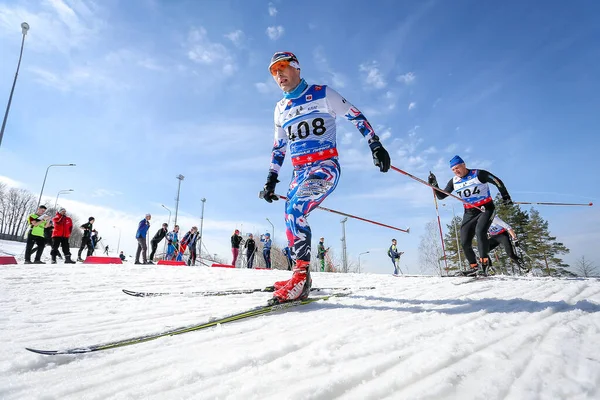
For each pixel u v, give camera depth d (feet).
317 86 9.02
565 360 3.80
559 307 7.02
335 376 3.36
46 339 4.92
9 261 27.89
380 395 3.01
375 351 4.21
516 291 10.05
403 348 4.33
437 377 3.35
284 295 7.45
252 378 3.38
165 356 4.13
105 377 3.43
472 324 5.53
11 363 3.71
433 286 11.71
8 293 9.77
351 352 4.13
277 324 5.82
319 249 50.78
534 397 2.92
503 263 87.51
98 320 6.23
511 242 18.79
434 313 6.63
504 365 3.67
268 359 4.04
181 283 13.14
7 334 5.18
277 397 2.94
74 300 8.55
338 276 17.19
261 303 7.98
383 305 7.69
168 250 46.19
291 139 9.16
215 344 4.63
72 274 16.33
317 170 8.57
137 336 4.97
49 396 2.97
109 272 17.93
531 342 4.53
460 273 18.30
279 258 99.35
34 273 16.58
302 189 8.39
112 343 4.58
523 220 100.78
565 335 4.84
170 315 6.72
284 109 9.25
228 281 14.11
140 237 37.76
